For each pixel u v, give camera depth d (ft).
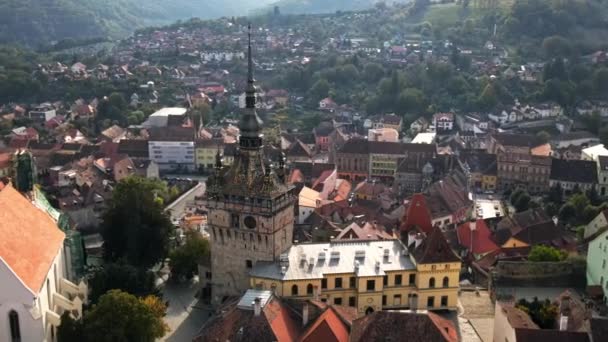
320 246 503.20
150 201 623.77
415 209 551.59
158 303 456.04
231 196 483.51
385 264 486.38
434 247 483.10
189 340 473.67
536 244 629.10
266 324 385.50
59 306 424.46
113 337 388.78
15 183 546.67
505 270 532.73
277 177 498.69
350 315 421.18
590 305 473.26
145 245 609.42
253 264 491.31
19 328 363.76
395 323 374.02
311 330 381.40
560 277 533.55
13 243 382.22
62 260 476.13
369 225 636.07
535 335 360.28
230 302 457.27
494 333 426.92
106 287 497.46
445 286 485.56
